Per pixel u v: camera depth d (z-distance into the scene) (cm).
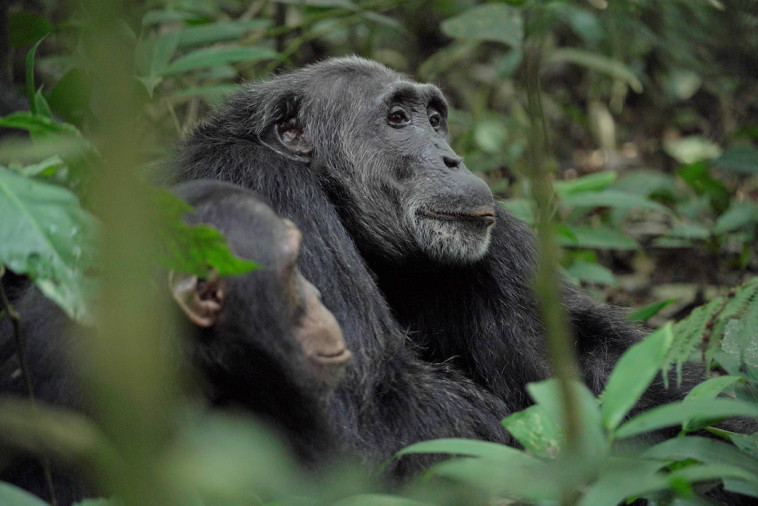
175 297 713
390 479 812
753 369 842
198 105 1744
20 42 1362
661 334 543
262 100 1140
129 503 365
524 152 1972
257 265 586
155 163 1130
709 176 1661
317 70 1171
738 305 780
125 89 333
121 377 344
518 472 522
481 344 1111
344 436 809
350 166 1108
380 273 1122
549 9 1619
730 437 752
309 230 966
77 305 567
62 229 577
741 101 2125
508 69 1844
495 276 1127
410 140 1106
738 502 850
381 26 2216
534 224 1411
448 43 2389
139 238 342
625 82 2273
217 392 764
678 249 1742
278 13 2030
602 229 1462
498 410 1000
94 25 331
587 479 572
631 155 2250
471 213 1062
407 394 884
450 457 834
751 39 2008
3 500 492
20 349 638
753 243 1684
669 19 1950
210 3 1880
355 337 911
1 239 565
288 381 750
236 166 1002
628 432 523
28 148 577
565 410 416
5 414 513
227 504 604
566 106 2184
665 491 636
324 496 688
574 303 1160
